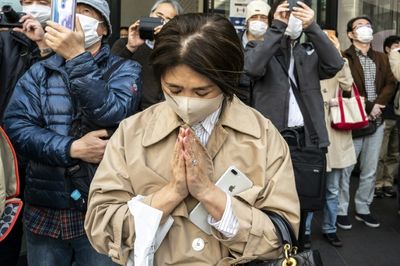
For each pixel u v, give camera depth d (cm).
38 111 184
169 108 128
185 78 111
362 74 435
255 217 120
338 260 369
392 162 531
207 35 109
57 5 168
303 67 299
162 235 121
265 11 367
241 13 486
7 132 186
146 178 124
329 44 290
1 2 285
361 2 604
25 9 223
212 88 114
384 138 523
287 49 301
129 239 121
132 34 293
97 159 176
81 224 182
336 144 385
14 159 171
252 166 125
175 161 116
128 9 518
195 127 124
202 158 118
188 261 123
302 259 118
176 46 109
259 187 124
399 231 430
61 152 174
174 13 312
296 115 294
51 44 167
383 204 509
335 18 593
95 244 126
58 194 179
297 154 260
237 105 129
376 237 415
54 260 188
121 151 128
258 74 285
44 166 181
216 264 124
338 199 423
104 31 202
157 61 112
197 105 115
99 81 172
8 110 189
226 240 120
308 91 298
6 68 224
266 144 127
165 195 118
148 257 115
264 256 122
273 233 121
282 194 125
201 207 121
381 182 536
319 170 256
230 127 125
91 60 171
